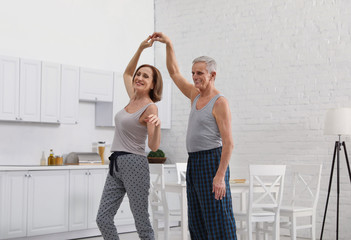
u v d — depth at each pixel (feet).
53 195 19.70
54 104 21.31
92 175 21.25
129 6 26.22
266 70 23.09
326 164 21.09
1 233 17.92
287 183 22.12
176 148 26.17
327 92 21.30
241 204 19.48
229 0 24.50
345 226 20.44
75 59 23.59
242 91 23.79
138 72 12.31
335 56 21.18
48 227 19.47
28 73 20.43
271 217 16.29
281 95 22.56
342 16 21.09
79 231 20.86
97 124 24.17
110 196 12.31
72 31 23.56
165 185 17.52
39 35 22.25
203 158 10.57
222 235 10.37
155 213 17.54
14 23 21.38
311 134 21.61
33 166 19.62
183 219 16.79
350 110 18.79
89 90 22.76
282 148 22.38
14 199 18.37
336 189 20.70
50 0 22.75
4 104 19.62
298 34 22.22
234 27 24.26
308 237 21.43
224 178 10.35
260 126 23.11
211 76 10.77
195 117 10.73
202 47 25.38
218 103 10.48
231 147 10.30
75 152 23.17
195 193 10.78
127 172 11.95
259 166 15.98
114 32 25.43
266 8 23.22
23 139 21.39
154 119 11.25
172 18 26.68
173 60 12.20
